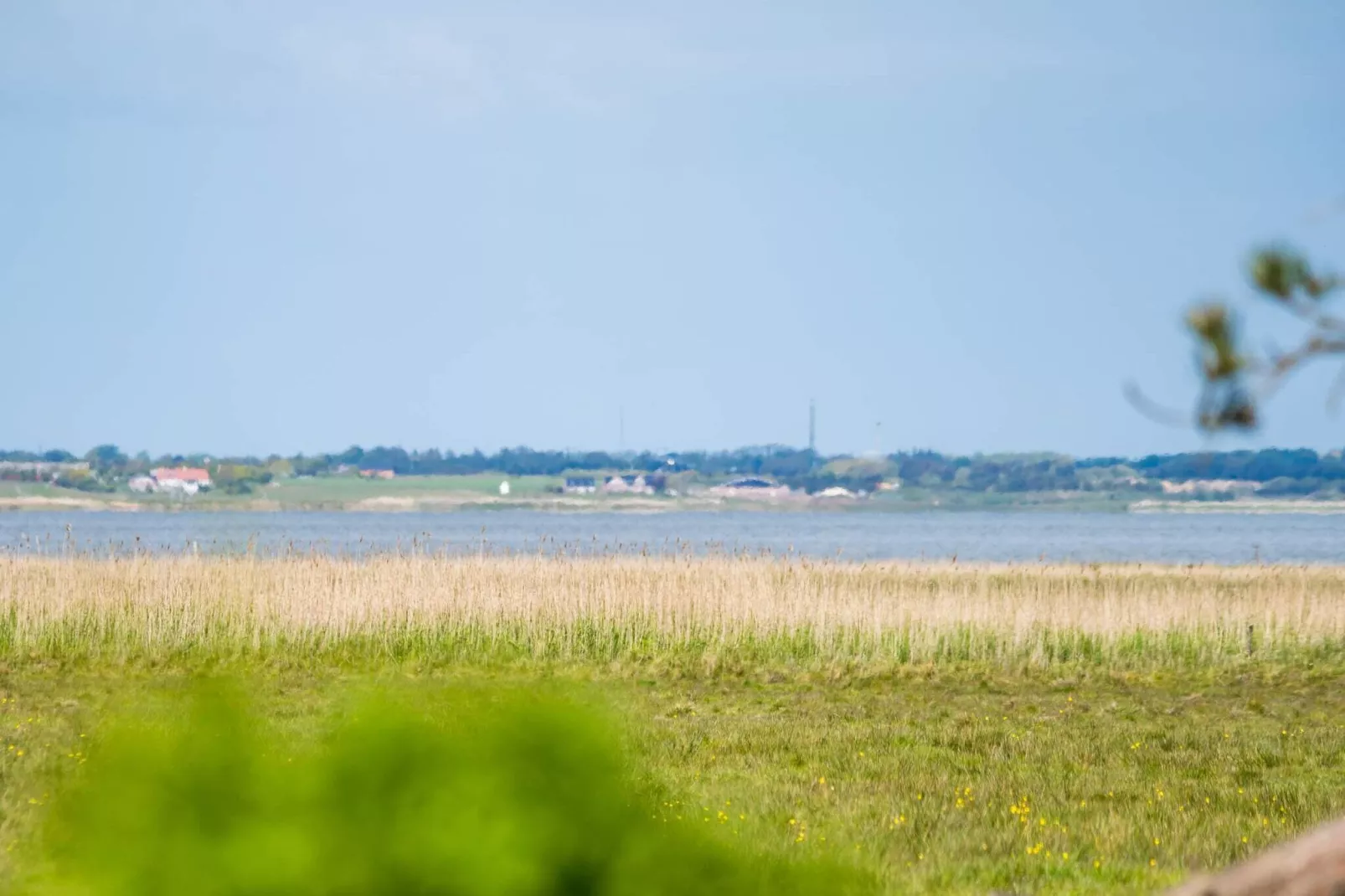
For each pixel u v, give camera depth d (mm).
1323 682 97812
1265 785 57656
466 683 21078
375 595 110250
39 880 28875
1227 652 109750
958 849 43562
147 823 18859
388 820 18969
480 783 19203
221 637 104250
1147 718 80438
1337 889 18359
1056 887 39156
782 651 106500
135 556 126875
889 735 70312
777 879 21719
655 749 62281
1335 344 15922
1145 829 47125
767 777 56938
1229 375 16047
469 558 137125
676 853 20281
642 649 106188
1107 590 135500
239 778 19234
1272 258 15914
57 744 57656
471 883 18766
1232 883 19281
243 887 18547
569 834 19391
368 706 19828
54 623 104000
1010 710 83188
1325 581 160750
